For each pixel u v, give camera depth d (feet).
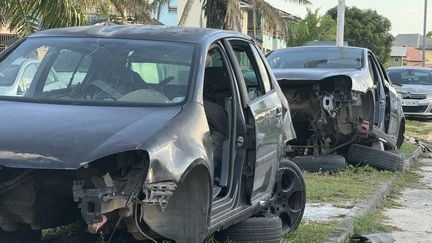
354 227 22.31
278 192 19.58
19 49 16.66
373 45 222.28
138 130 12.41
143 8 59.21
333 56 34.50
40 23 38.34
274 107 18.39
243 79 16.78
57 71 15.53
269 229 17.39
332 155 32.58
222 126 15.85
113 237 14.84
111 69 15.25
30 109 13.64
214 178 15.55
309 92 29.73
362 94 29.84
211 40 16.08
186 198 13.19
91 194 11.64
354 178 31.63
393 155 34.35
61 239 16.35
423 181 35.35
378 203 27.73
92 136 12.13
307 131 31.91
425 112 71.15
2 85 15.56
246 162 16.26
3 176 12.20
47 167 11.49
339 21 71.77
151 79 14.97
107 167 12.00
